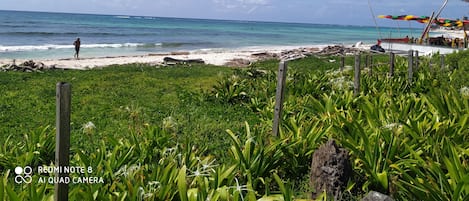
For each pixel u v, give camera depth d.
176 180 4.57
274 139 6.06
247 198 4.27
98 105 11.25
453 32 98.75
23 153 6.17
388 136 5.76
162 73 19.11
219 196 4.24
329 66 22.81
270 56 33.12
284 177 5.61
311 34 117.69
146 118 9.67
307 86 11.53
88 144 7.39
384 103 8.23
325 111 7.95
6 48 37.38
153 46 49.28
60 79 16.06
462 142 5.87
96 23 103.94
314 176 5.11
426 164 4.82
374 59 25.64
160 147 6.28
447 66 14.55
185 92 13.23
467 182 4.12
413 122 6.11
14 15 127.06
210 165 5.29
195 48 49.22
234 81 13.00
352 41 82.69
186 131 8.38
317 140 6.03
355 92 9.88
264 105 10.79
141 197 4.16
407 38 34.25
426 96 7.84
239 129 8.67
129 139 6.66
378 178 4.95
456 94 7.55
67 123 3.55
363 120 7.11
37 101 11.56
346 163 5.00
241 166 5.30
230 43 62.78
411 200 4.67
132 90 13.94
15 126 8.86
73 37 56.19
